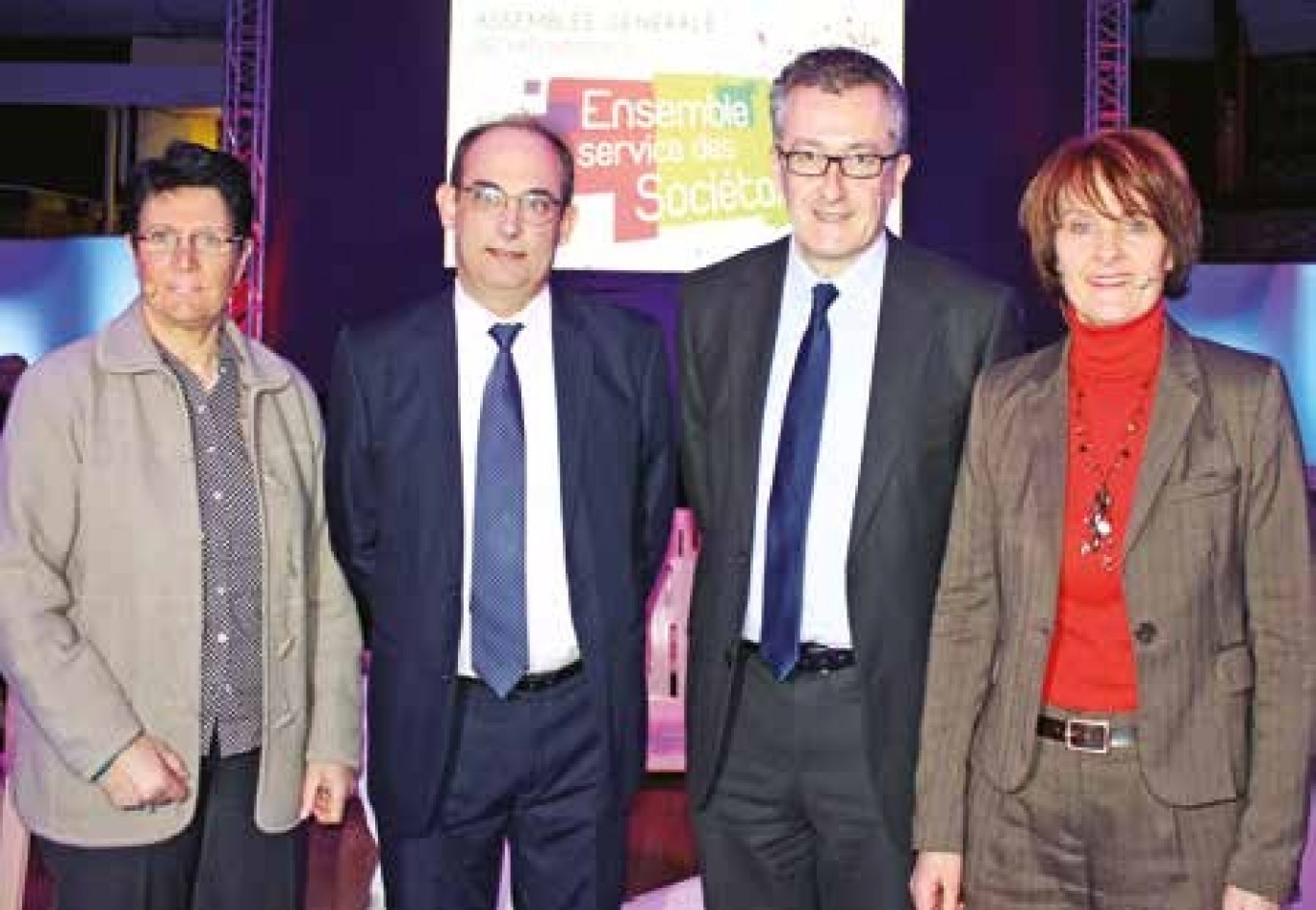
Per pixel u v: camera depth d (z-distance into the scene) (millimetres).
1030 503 1767
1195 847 1663
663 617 4016
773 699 2008
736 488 2053
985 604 1859
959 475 1905
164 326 1895
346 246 6352
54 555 1800
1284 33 8758
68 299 7449
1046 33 6238
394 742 2037
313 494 2045
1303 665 1641
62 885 1821
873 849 1989
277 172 6355
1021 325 2074
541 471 2086
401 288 6352
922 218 6285
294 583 1955
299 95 6332
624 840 2137
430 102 6320
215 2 9047
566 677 2074
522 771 2062
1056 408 1779
